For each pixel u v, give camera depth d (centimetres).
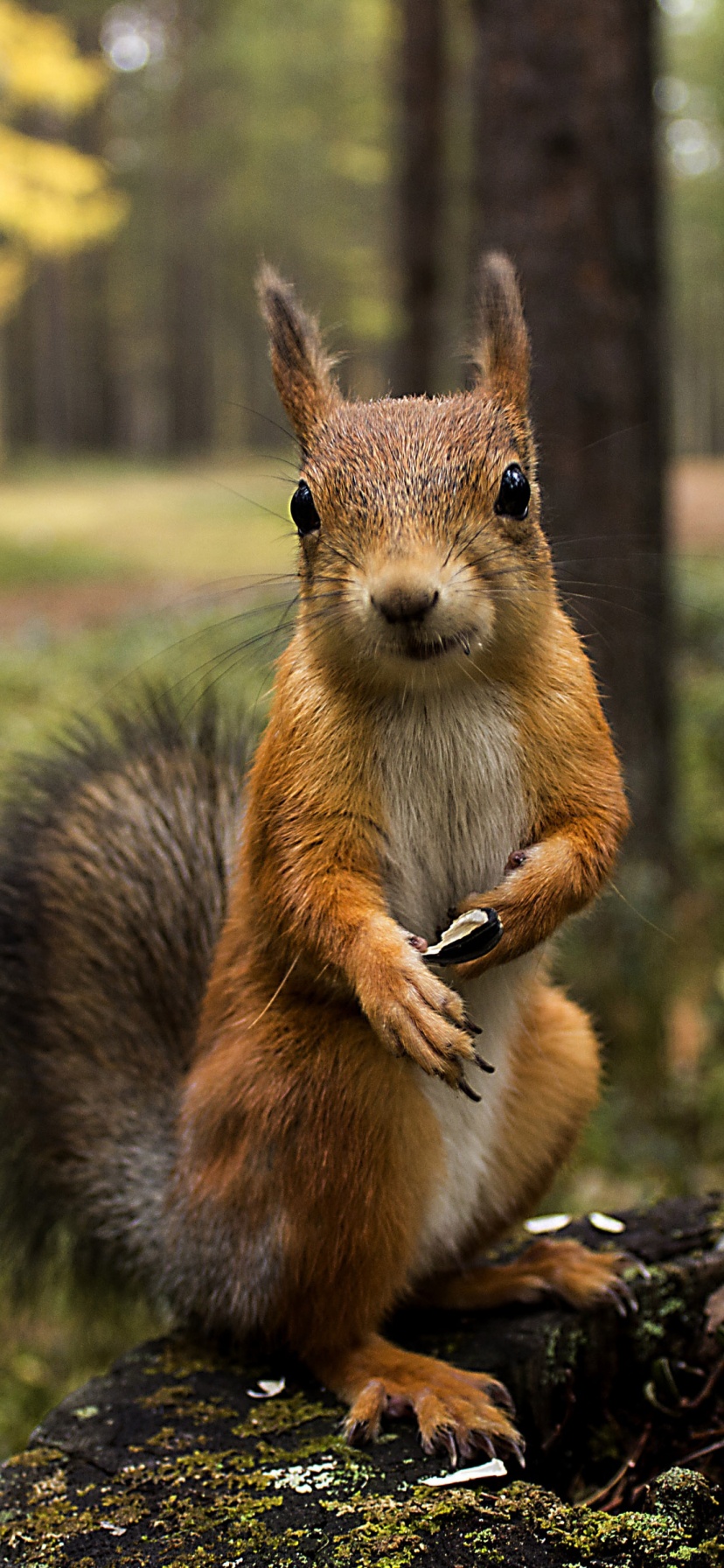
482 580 83
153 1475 83
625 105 140
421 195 275
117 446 1044
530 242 140
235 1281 86
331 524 84
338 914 84
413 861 85
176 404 927
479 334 88
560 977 129
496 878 85
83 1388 86
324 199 959
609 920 134
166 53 916
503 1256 90
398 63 291
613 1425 87
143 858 91
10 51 351
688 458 1112
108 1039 90
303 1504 82
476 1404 84
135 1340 100
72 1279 93
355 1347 85
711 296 1176
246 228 941
